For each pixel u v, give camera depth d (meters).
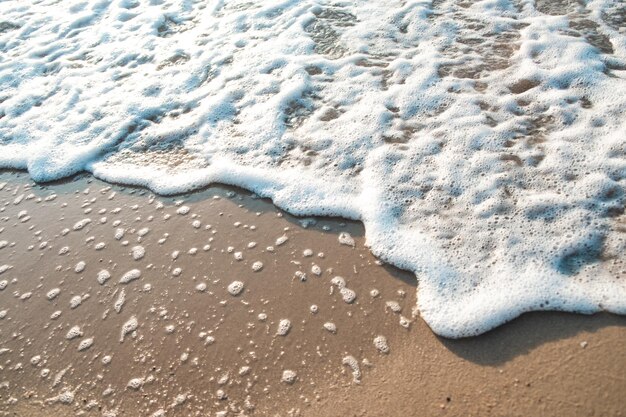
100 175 3.11
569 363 1.81
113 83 3.84
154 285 2.39
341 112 3.22
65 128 3.48
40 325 2.31
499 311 2.01
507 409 1.72
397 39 3.78
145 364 2.08
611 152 2.58
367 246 2.41
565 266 2.15
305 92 3.42
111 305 2.34
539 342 1.90
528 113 2.94
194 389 1.97
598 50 3.29
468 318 2.01
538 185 2.51
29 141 3.44
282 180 2.82
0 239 2.78
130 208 2.86
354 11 4.20
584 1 3.79
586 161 2.57
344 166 2.85
